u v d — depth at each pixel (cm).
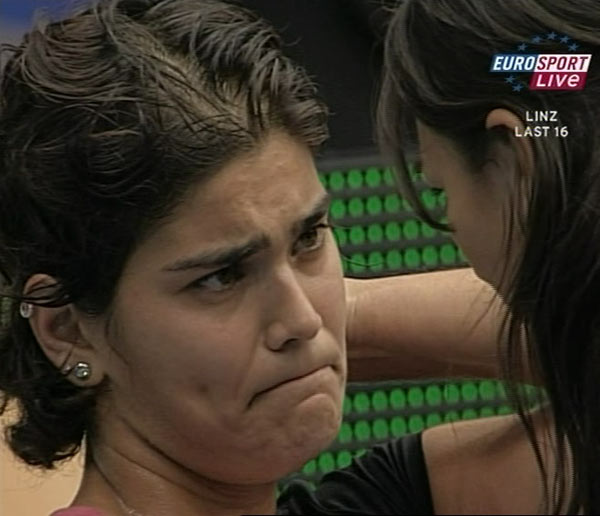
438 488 366
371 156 478
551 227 273
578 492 294
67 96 230
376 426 498
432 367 388
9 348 260
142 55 233
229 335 231
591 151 270
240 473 245
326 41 442
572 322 277
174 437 243
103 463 258
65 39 240
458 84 283
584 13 277
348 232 513
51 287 239
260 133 229
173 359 233
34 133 233
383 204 521
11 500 365
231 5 251
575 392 283
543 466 322
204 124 226
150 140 224
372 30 408
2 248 245
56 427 260
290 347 235
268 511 271
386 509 363
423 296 385
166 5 246
